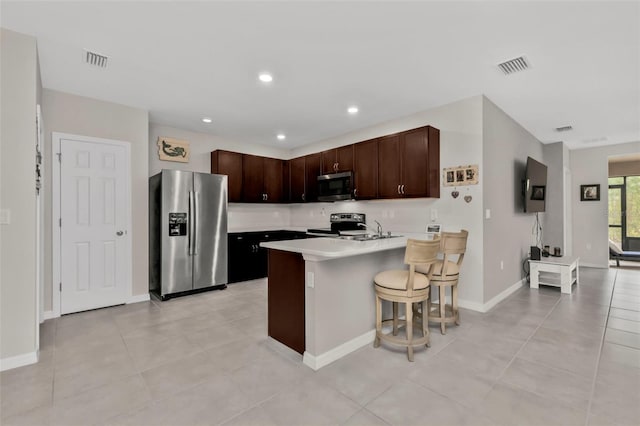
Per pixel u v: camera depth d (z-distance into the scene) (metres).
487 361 2.23
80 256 3.36
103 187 3.52
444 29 2.20
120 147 3.63
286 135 5.11
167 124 4.49
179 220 3.93
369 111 3.92
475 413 1.66
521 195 4.56
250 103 3.65
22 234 2.23
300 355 2.34
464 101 3.50
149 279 4.18
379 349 2.46
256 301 3.77
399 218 4.21
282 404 1.75
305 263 2.25
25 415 1.65
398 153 3.88
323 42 2.36
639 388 1.88
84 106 3.40
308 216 5.80
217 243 4.28
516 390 1.87
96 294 3.46
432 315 3.04
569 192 6.14
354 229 4.76
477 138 3.39
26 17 2.05
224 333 2.77
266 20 2.09
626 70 2.80
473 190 3.42
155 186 4.02
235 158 5.10
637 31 2.20
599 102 3.59
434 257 2.32
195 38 2.30
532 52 2.50
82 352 2.39
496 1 1.91
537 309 3.41
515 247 4.29
